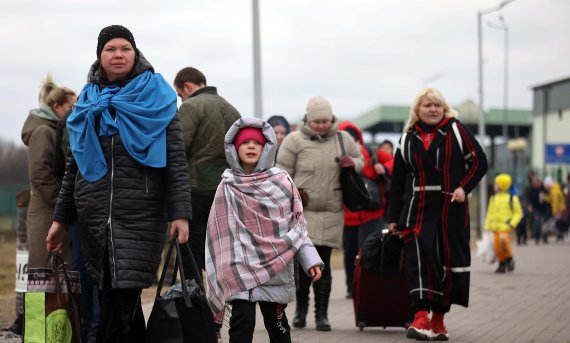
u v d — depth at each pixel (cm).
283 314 806
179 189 753
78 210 752
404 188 1100
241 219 793
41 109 1041
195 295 726
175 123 764
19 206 1102
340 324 1227
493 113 8794
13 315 1315
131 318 757
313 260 789
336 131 1216
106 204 740
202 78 1091
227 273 780
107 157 745
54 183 1023
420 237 1053
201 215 1028
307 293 1188
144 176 749
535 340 1055
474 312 1338
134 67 774
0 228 5103
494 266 2330
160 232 757
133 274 732
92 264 750
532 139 8588
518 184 6088
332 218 1185
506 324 1202
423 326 1050
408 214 1070
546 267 2292
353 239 1500
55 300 766
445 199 1057
